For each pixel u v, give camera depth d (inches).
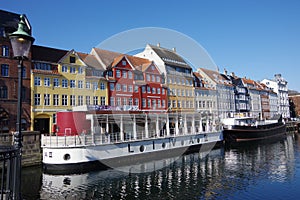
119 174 770.8
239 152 1222.3
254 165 896.9
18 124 211.0
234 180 689.0
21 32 215.3
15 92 1042.7
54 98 1167.6
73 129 866.1
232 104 2276.1
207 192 588.7
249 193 578.9
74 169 792.3
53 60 1200.8
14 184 189.5
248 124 1808.6
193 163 946.1
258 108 2906.0
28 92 1083.3
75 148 799.7
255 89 2906.0
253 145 1492.4
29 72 1097.4
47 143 827.4
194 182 671.8
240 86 2568.9
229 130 1583.4
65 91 1202.6
